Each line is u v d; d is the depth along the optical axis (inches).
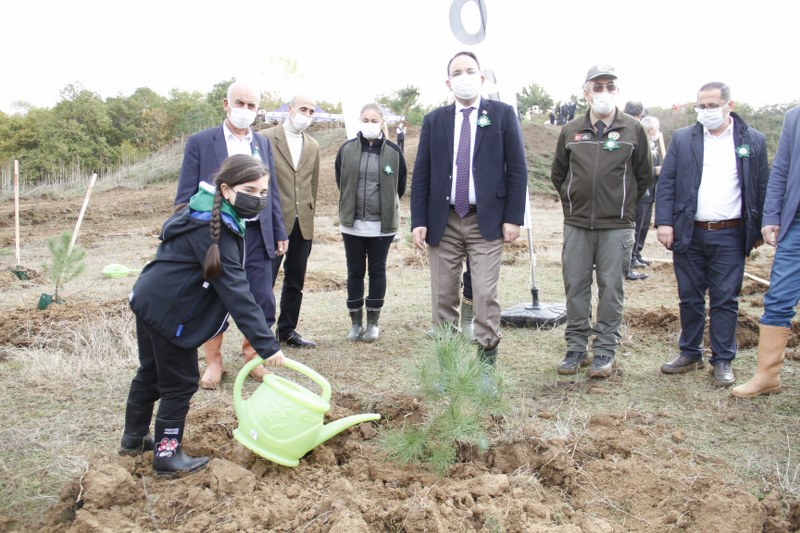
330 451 131.4
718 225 176.7
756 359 198.5
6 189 908.0
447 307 174.4
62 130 1657.2
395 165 215.2
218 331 122.4
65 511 110.4
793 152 161.6
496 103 167.3
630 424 150.3
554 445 135.1
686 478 122.3
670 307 266.2
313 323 247.6
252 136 180.1
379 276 220.1
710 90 172.4
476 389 128.3
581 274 185.9
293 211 201.9
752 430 147.3
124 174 1118.4
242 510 108.7
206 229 115.6
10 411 156.4
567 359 189.5
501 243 167.8
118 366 188.2
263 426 120.4
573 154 181.8
